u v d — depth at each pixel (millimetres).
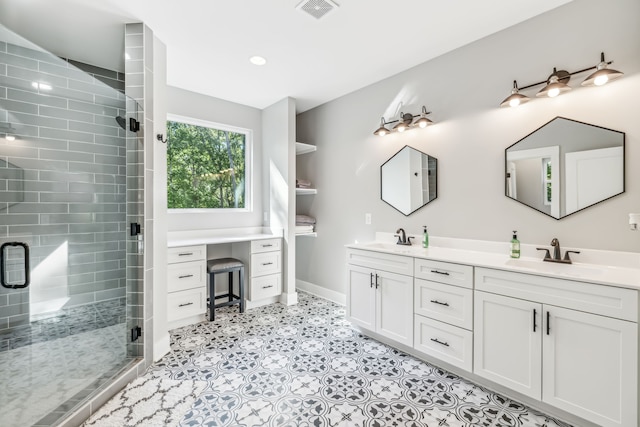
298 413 1563
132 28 2018
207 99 3309
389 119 2867
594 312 1366
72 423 1451
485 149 2191
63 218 2340
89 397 1584
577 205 1779
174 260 2604
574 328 1425
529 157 1972
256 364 2062
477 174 2238
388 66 2652
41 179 2271
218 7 1855
